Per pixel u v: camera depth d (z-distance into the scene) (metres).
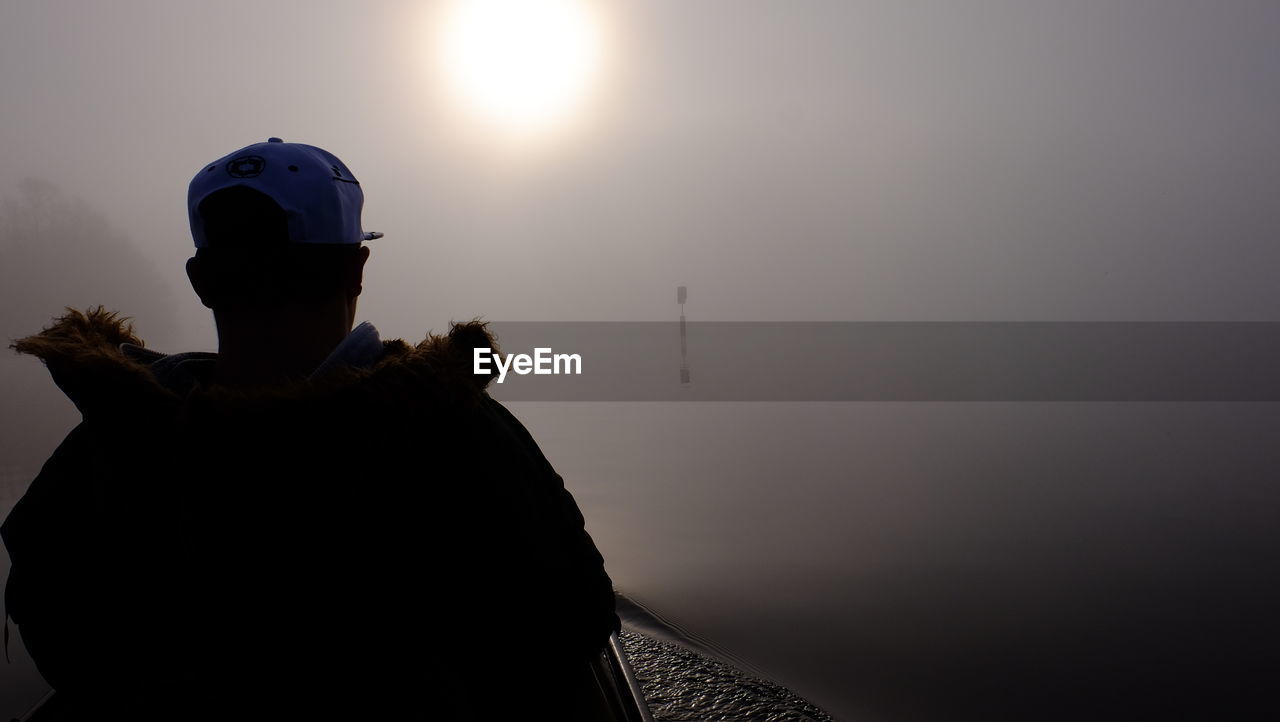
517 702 0.73
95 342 0.76
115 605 0.71
